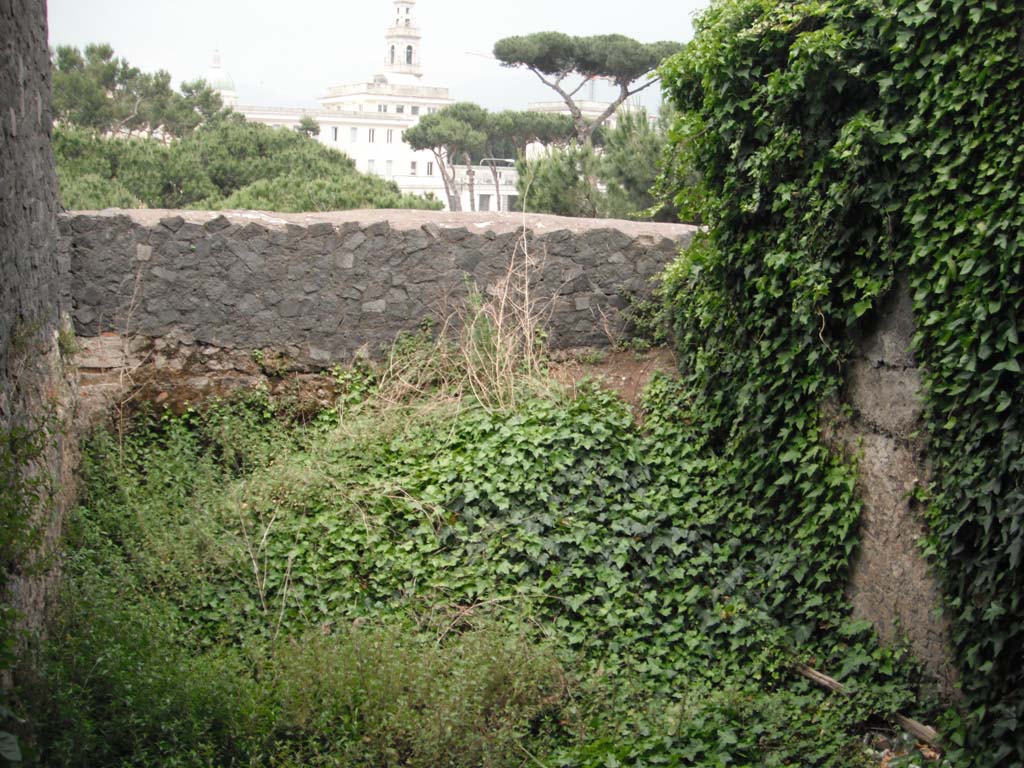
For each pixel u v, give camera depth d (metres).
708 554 6.43
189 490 7.28
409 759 4.68
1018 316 4.38
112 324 7.88
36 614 5.11
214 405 7.96
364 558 6.43
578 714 5.17
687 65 6.73
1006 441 4.40
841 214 5.48
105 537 6.64
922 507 5.23
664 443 7.29
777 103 5.95
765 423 6.35
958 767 4.67
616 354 8.55
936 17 4.79
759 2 6.14
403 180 46.06
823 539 6.02
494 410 7.66
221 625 5.91
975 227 4.55
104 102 25.52
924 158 4.96
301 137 22.19
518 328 8.30
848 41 5.39
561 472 6.89
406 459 7.30
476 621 5.87
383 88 52.09
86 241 7.79
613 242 8.57
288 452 7.55
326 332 8.25
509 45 22.69
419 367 8.23
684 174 7.17
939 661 5.19
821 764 4.91
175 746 4.49
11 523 4.06
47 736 4.32
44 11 6.62
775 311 6.32
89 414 7.66
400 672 5.17
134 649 5.12
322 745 4.74
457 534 6.57
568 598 6.14
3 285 4.83
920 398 5.02
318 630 5.72
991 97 4.52
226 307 8.07
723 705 5.27
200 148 20.36
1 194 4.84
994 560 4.53
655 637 5.98
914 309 5.05
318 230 8.19
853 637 5.77
